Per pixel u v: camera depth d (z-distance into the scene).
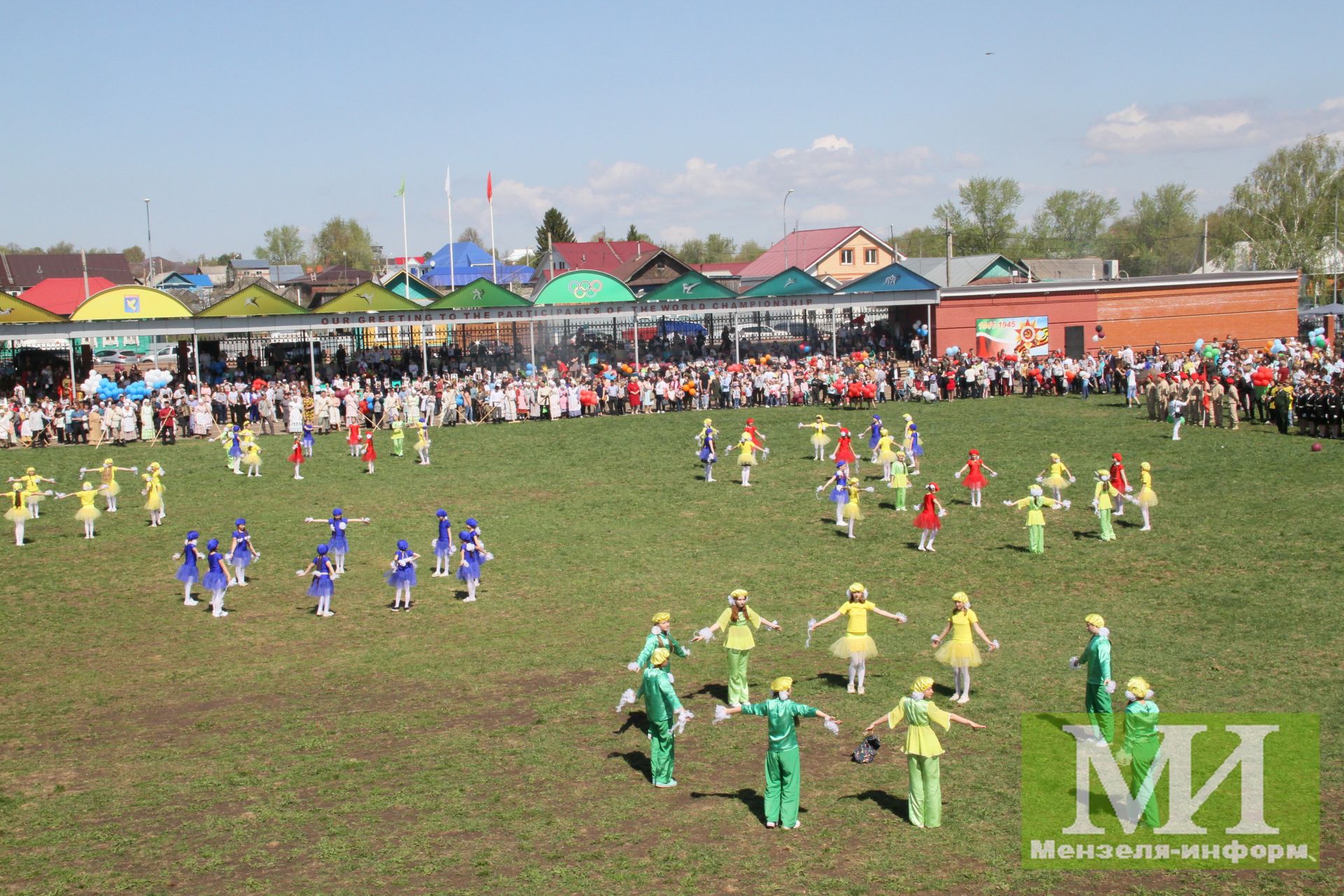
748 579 23.27
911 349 58.09
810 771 13.98
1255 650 17.73
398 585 21.66
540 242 132.88
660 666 13.48
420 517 29.61
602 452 39.50
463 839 12.22
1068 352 59.84
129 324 47.66
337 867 11.62
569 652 18.88
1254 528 25.78
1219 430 39.53
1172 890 10.85
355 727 15.62
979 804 12.80
